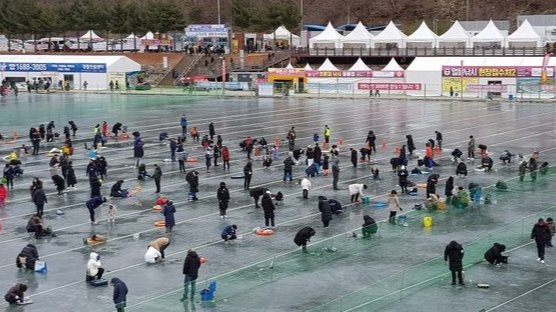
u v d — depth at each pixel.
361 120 84.12
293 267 31.81
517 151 62.91
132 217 42.56
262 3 160.62
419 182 51.22
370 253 34.72
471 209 42.28
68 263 34.25
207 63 132.88
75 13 150.12
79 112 94.25
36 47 154.38
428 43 123.81
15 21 148.62
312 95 113.94
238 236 38.16
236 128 78.00
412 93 112.12
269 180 52.56
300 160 60.53
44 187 51.00
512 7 172.25
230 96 115.06
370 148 59.94
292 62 130.75
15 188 50.81
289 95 114.75
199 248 36.19
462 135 72.12
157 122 83.75
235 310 27.73
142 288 30.67
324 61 126.19
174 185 51.12
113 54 135.62
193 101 108.50
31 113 93.38
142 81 128.38
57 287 31.03
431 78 110.94
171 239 37.84
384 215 42.06
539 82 105.62
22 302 29.12
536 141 68.06
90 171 49.88
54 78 127.38
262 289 30.03
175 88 125.31
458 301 28.88
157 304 27.41
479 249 34.16
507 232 36.25
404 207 43.59
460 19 173.12
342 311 27.44
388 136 71.94
